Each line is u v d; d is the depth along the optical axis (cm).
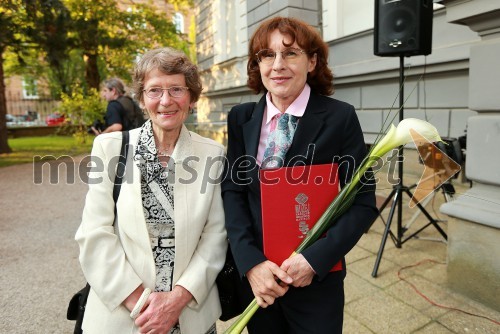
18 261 339
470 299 248
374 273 279
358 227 127
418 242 339
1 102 1080
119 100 468
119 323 127
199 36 1162
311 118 132
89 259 129
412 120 125
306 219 129
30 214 489
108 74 1552
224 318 155
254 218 139
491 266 235
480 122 241
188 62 137
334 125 131
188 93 137
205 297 137
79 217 473
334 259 123
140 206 132
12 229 429
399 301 248
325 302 133
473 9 230
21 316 251
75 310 154
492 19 230
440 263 298
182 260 134
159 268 134
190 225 135
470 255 246
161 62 130
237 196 145
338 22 598
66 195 589
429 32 282
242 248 131
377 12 293
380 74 522
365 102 561
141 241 132
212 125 827
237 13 862
